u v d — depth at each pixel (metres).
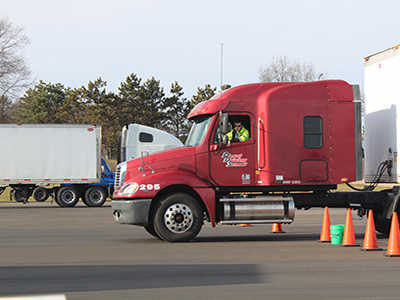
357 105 17.00
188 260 12.83
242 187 16.86
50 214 31.23
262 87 17.00
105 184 39.19
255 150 16.73
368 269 11.52
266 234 19.31
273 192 17.55
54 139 37.69
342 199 17.33
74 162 37.88
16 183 37.22
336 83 17.09
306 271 11.28
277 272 11.17
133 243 16.39
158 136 37.38
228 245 15.66
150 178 16.11
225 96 16.80
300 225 23.22
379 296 8.96
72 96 108.88
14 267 11.94
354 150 16.95
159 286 9.82
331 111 16.91
